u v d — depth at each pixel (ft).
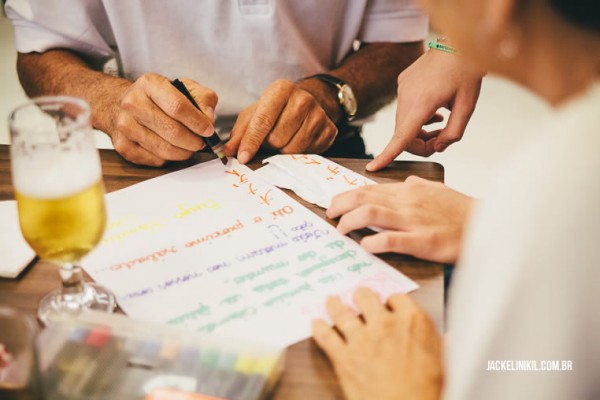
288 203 3.10
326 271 2.60
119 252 2.74
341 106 4.24
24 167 2.16
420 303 2.44
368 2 5.02
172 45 4.91
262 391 1.98
